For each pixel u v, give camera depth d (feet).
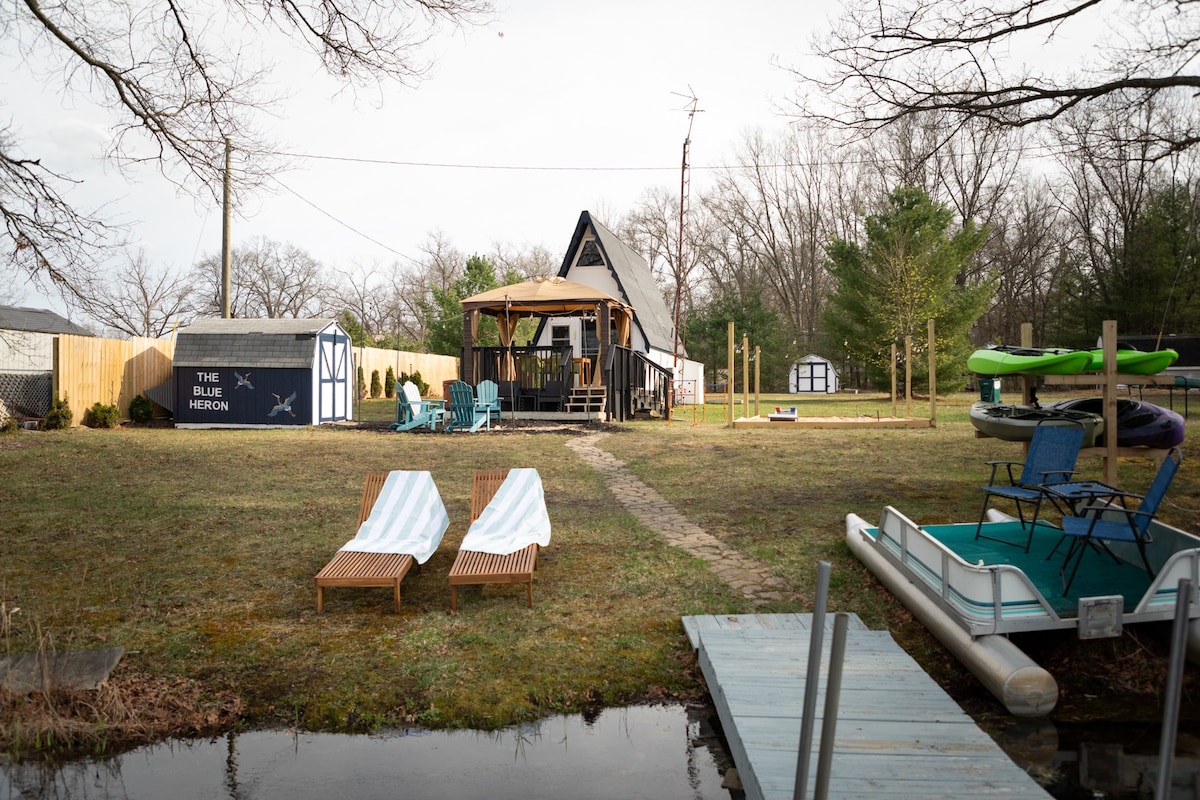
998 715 15.53
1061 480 23.95
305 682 16.78
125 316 66.39
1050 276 162.81
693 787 13.37
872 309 110.32
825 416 76.84
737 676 15.44
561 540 27.55
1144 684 16.62
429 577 23.63
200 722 15.37
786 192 202.69
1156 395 99.55
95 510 31.42
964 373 110.73
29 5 31.24
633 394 80.28
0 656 17.69
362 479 38.86
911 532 20.24
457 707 15.83
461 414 62.54
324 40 33.53
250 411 66.54
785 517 30.63
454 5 33.55
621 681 16.99
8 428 55.98
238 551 25.96
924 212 108.17
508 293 73.05
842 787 11.25
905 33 32.17
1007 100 32.19
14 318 116.78
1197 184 63.21
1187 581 8.14
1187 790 12.82
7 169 33.12
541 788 13.28
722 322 163.63
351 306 204.95
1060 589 18.12
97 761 14.15
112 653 17.78
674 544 26.94
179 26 34.27
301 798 12.92
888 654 16.84
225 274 81.66
